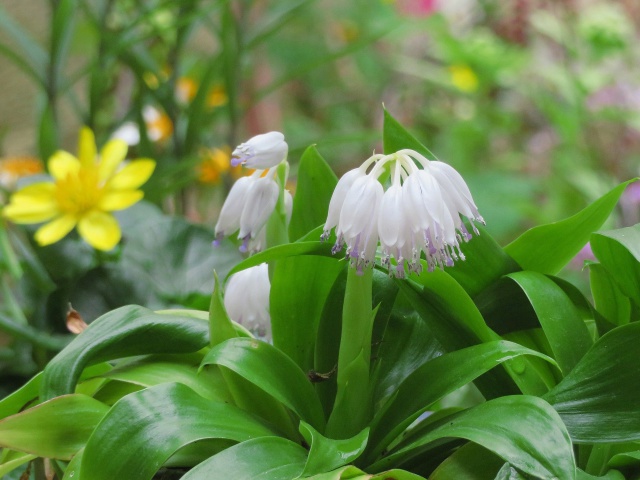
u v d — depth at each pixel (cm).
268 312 37
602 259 35
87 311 44
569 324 34
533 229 35
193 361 35
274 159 35
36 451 33
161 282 45
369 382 35
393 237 31
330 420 34
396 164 32
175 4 52
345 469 30
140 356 36
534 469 29
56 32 54
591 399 32
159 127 63
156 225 46
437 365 33
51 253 46
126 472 31
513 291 35
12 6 86
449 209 31
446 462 32
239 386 34
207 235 46
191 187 66
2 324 41
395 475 31
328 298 35
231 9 58
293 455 31
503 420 30
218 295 34
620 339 32
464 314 34
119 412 31
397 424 33
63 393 33
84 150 46
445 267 35
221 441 34
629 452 32
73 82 55
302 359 36
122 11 63
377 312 36
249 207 35
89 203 45
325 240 32
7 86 88
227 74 57
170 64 64
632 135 88
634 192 73
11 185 53
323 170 37
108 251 48
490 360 32
